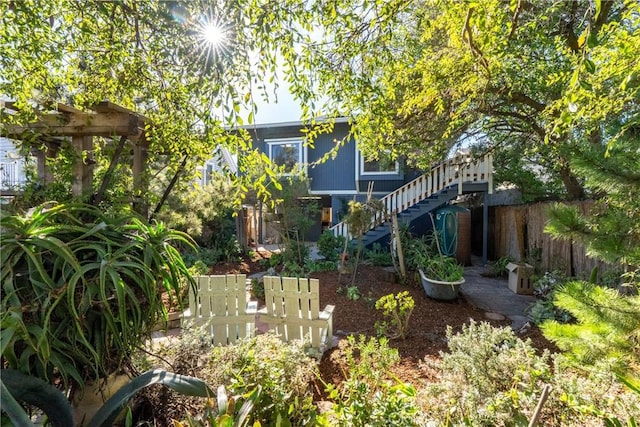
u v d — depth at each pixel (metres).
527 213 7.05
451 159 7.96
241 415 1.38
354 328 4.25
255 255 9.61
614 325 1.57
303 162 11.37
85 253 1.30
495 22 2.06
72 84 2.25
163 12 1.73
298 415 1.73
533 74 4.25
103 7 1.74
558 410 1.62
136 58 2.00
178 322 3.64
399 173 9.84
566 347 1.81
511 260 7.44
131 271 1.31
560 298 1.77
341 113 2.28
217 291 3.56
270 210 7.80
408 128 5.36
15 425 0.97
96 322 1.25
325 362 3.20
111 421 1.28
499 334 2.20
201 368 2.01
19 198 2.06
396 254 6.72
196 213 7.27
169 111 2.19
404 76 2.97
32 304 1.12
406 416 1.57
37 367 1.19
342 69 1.95
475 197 10.62
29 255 1.13
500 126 6.88
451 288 5.12
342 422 1.62
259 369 1.84
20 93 2.00
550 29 3.34
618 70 1.96
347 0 1.68
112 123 2.21
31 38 1.81
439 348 3.59
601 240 1.64
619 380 1.62
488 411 1.63
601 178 1.64
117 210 1.69
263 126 11.39
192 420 1.34
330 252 7.91
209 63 1.67
